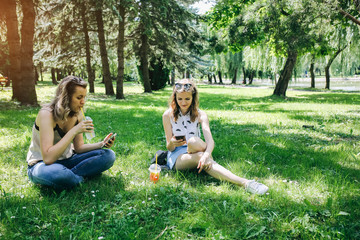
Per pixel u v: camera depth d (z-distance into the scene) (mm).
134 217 2266
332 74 28125
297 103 12867
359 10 8516
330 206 2438
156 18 16359
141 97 16031
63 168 2629
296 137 5383
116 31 18344
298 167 3568
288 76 17094
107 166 3033
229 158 3969
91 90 18312
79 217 2254
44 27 16000
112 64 28234
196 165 3131
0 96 13227
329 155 4109
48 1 14578
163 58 19516
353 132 5809
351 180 3164
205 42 17484
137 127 6230
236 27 13000
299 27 10281
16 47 10836
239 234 2057
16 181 2994
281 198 2637
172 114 3402
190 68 22766
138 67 22188
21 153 3949
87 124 2631
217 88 29859
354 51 22500
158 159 3600
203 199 2629
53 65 20391
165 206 2471
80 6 14961
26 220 2170
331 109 10234
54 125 2662
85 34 17484
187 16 15859
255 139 5105
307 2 9609
